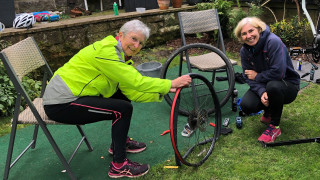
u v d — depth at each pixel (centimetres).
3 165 246
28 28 409
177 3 590
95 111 195
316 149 233
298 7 506
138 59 509
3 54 184
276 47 229
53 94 192
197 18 332
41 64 233
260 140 250
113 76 189
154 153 251
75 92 191
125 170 220
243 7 612
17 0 671
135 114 325
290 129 269
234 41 559
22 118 208
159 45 577
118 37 200
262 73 246
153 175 222
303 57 463
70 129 301
